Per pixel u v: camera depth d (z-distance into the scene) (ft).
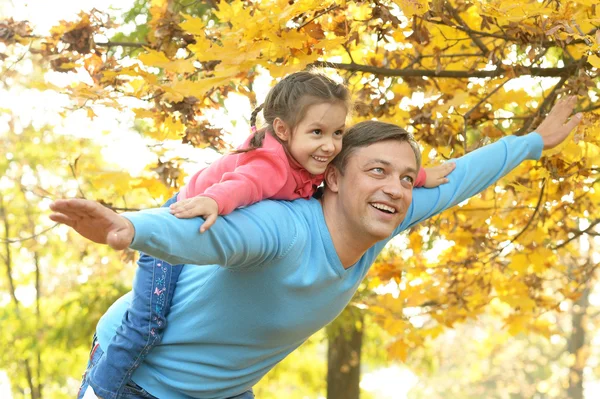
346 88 10.43
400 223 11.51
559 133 13.35
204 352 10.41
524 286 21.30
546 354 119.96
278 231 9.46
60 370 46.65
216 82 13.26
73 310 37.22
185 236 8.37
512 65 16.29
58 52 16.02
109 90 14.34
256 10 14.10
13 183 40.50
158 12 16.02
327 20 15.65
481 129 20.12
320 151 10.07
